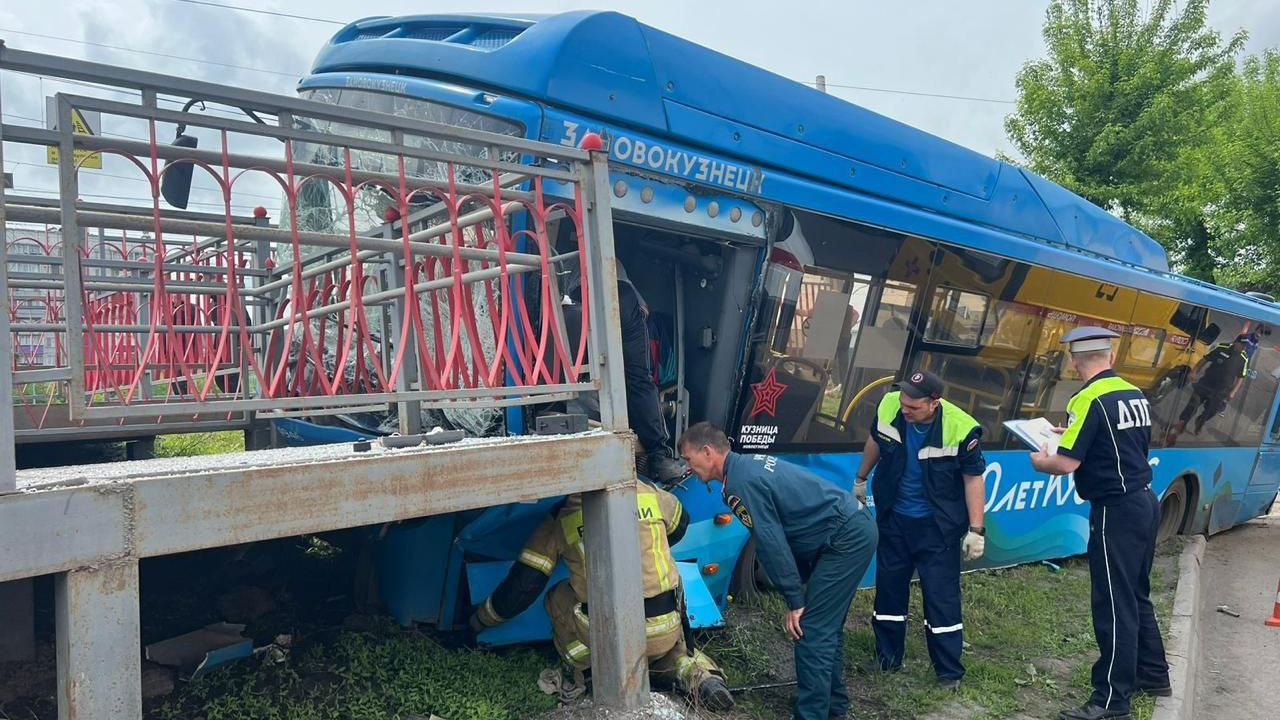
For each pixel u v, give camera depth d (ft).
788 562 12.78
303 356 14.06
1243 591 27.07
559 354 11.34
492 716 11.62
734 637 15.96
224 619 14.48
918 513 15.66
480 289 14.07
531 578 12.62
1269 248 58.90
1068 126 58.85
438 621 14.15
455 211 10.21
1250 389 32.27
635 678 11.48
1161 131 55.36
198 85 8.25
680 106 15.42
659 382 16.46
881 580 16.21
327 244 9.62
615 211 14.33
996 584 22.48
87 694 7.41
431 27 16.17
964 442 15.24
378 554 14.70
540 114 13.52
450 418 13.98
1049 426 16.22
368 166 15.70
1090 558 15.03
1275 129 58.75
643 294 16.30
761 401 16.66
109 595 7.53
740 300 16.30
